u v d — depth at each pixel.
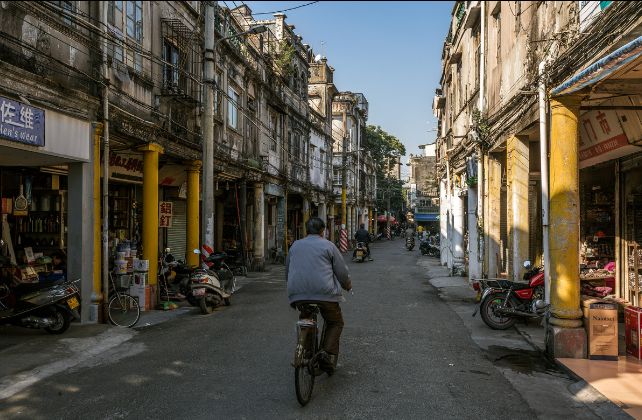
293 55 24.70
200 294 9.75
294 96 25.14
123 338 7.67
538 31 9.09
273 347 7.00
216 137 15.04
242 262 17.52
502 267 12.44
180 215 15.91
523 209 10.20
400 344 7.29
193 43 12.88
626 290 9.36
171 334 7.95
